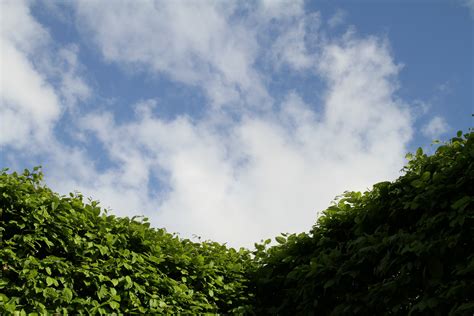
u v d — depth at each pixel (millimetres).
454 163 4738
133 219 6031
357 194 5922
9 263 4754
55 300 4863
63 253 5301
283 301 6145
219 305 6309
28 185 5293
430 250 4422
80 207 5578
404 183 5250
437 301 4191
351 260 5242
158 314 5426
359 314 5188
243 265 6848
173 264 6066
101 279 5129
